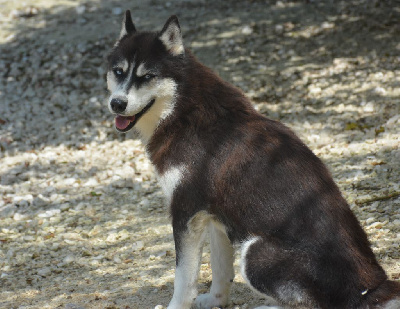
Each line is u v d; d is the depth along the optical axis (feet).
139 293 20.99
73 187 31.63
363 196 25.63
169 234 25.72
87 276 22.93
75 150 36.27
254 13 52.65
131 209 28.66
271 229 16.80
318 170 17.42
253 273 16.69
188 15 53.47
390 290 16.19
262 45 46.70
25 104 42.37
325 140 32.86
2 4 59.26
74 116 40.40
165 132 18.24
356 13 49.98
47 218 28.50
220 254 18.88
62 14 56.03
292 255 16.43
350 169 28.73
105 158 34.78
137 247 24.73
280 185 16.94
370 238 22.30
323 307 16.19
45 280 22.90
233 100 18.30
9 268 23.99
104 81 44.39
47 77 45.47
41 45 50.11
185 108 18.11
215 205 17.49
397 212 24.03
